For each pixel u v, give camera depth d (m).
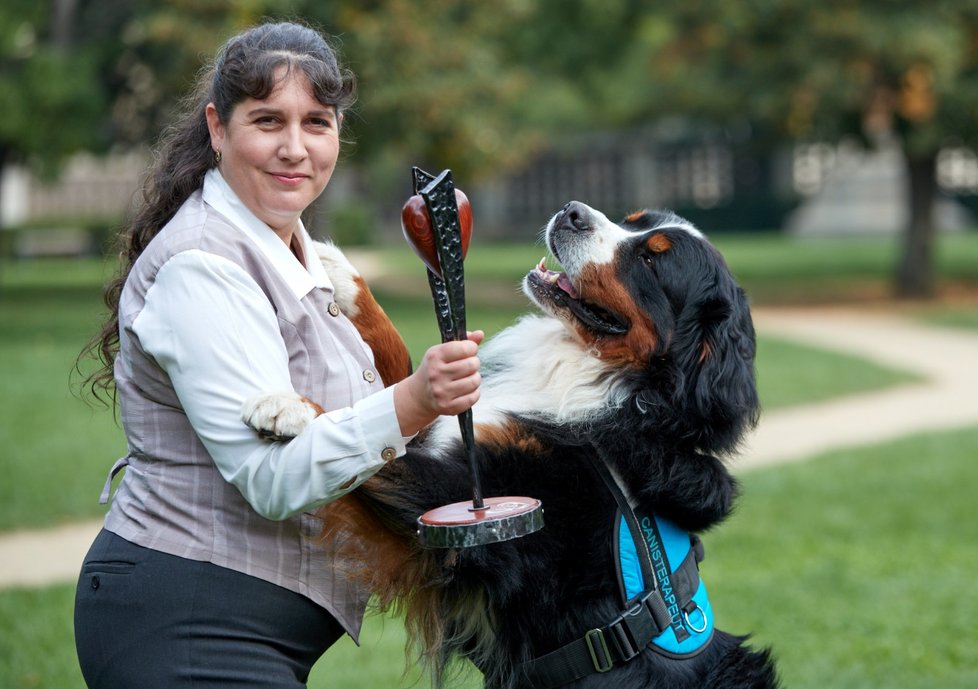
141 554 3.13
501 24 24.28
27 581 7.53
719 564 8.32
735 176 52.56
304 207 3.34
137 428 3.20
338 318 3.46
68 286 28.09
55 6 22.27
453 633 3.88
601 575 3.69
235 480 3.01
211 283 3.05
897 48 21.67
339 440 2.92
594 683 3.61
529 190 56.66
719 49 25.11
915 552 8.63
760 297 27.12
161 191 3.43
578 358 4.23
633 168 54.44
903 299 25.92
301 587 3.26
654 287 4.22
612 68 32.41
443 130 22.22
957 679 6.14
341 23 20.45
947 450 11.99
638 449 3.93
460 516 2.97
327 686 5.96
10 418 12.14
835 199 49.53
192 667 3.10
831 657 6.46
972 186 45.25
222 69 3.22
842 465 11.39
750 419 4.13
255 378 3.04
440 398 2.91
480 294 26.70
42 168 21.84
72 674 5.98
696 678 3.69
